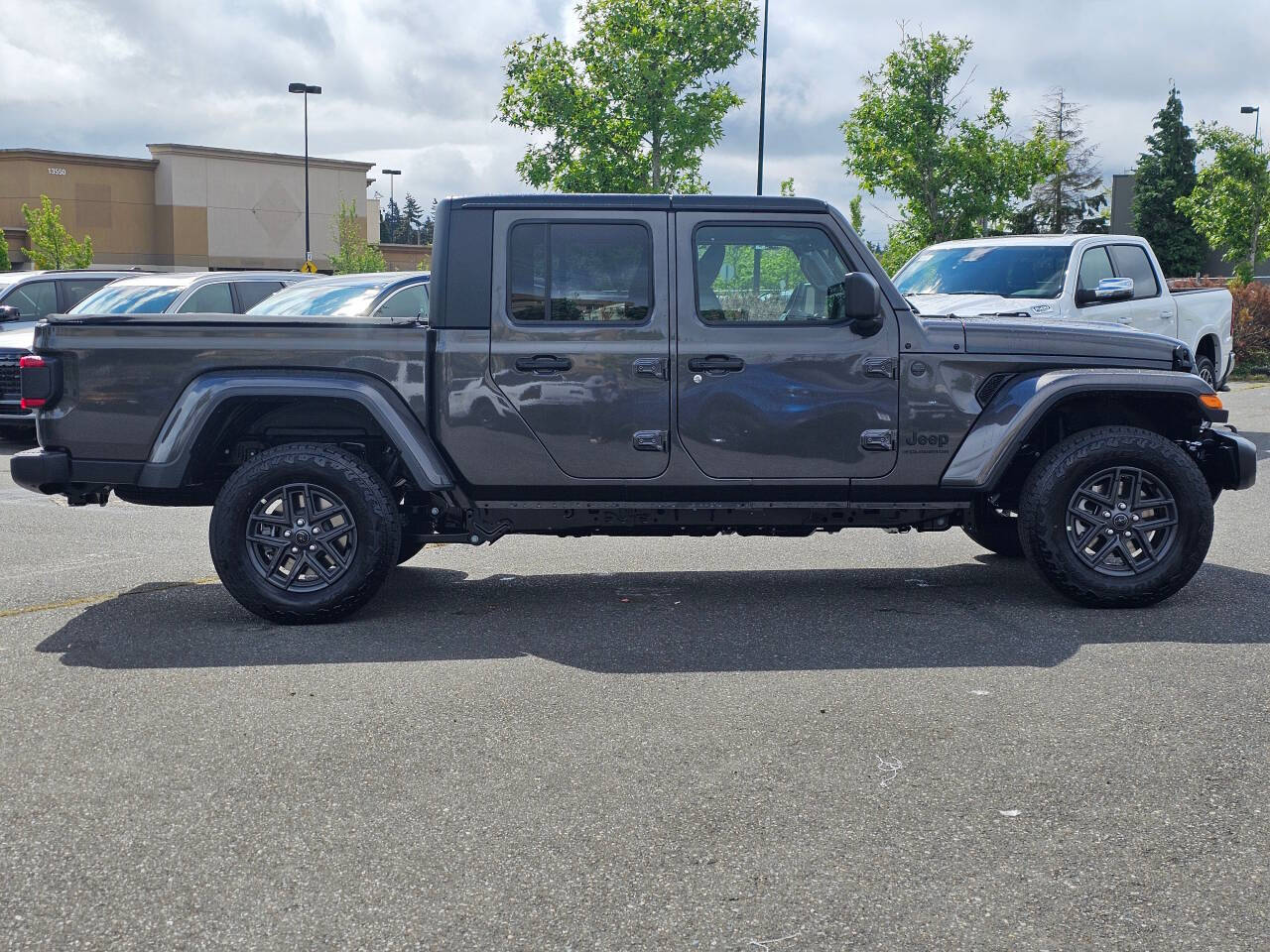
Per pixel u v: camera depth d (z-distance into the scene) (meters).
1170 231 73.00
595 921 3.26
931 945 3.13
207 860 3.63
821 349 6.54
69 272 17.88
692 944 3.14
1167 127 73.50
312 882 3.49
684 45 29.61
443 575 7.78
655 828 3.83
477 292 6.48
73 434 6.46
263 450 6.71
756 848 3.69
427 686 5.32
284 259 75.69
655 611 6.74
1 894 3.43
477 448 6.52
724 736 4.65
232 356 6.42
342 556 6.46
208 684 5.37
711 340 6.51
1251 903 3.33
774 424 6.55
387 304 11.24
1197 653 5.77
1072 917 3.26
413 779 4.23
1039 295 11.75
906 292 12.44
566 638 6.15
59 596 7.21
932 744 4.55
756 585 7.41
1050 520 6.55
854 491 6.65
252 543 6.41
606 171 29.56
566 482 6.58
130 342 6.40
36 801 4.07
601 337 6.48
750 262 6.55
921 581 7.50
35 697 5.19
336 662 5.72
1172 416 7.06
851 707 4.99
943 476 6.65
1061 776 4.22
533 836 3.78
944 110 26.55
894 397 6.58
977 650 5.86
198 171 72.06
